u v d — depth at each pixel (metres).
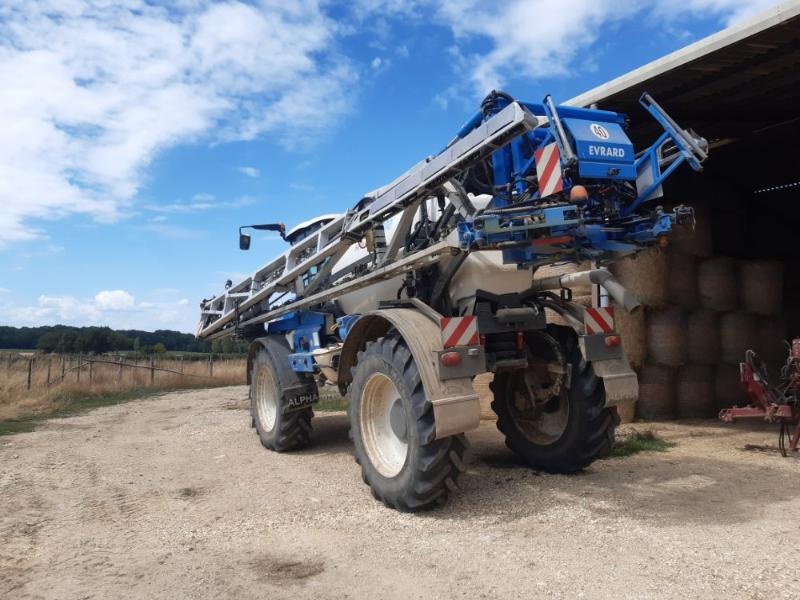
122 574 3.30
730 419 6.01
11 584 3.21
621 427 7.12
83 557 3.58
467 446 4.13
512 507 4.21
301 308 6.88
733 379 7.88
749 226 11.02
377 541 3.67
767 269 8.09
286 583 3.11
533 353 5.40
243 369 22.22
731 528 3.61
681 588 2.81
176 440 7.90
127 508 4.63
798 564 3.04
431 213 5.36
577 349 4.95
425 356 4.06
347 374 5.27
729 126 8.94
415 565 3.26
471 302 4.91
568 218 3.97
